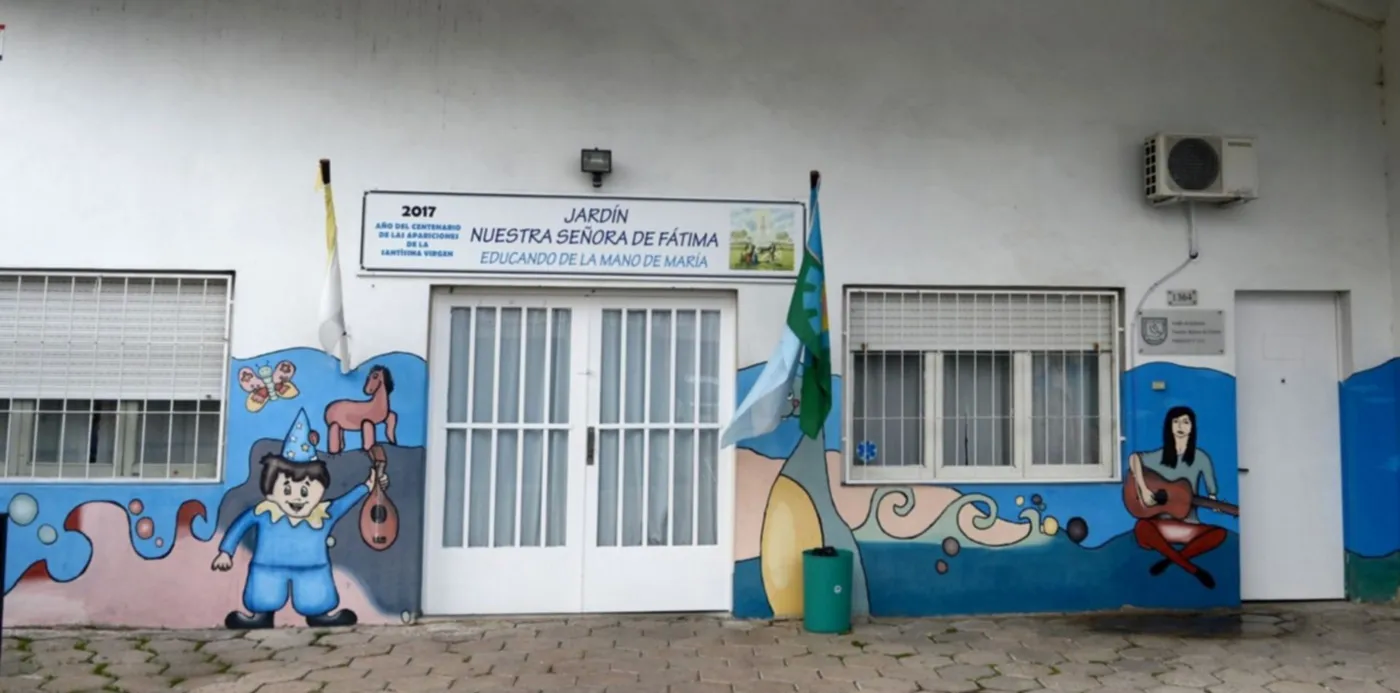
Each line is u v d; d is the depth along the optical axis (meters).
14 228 6.09
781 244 6.50
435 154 6.33
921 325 6.70
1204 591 6.67
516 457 6.45
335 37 6.33
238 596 6.07
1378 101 7.00
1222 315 6.80
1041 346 6.76
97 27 6.20
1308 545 6.90
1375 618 6.45
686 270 6.44
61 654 5.49
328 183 5.84
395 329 6.25
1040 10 6.79
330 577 6.13
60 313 6.18
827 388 6.02
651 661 5.46
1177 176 6.61
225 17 6.28
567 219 6.38
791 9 6.61
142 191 6.17
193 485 6.09
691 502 6.55
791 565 6.40
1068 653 5.66
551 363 6.52
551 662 5.42
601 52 6.48
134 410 6.21
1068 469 6.74
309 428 6.17
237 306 6.17
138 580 6.03
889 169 6.62
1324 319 7.00
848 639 5.92
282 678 5.13
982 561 6.53
